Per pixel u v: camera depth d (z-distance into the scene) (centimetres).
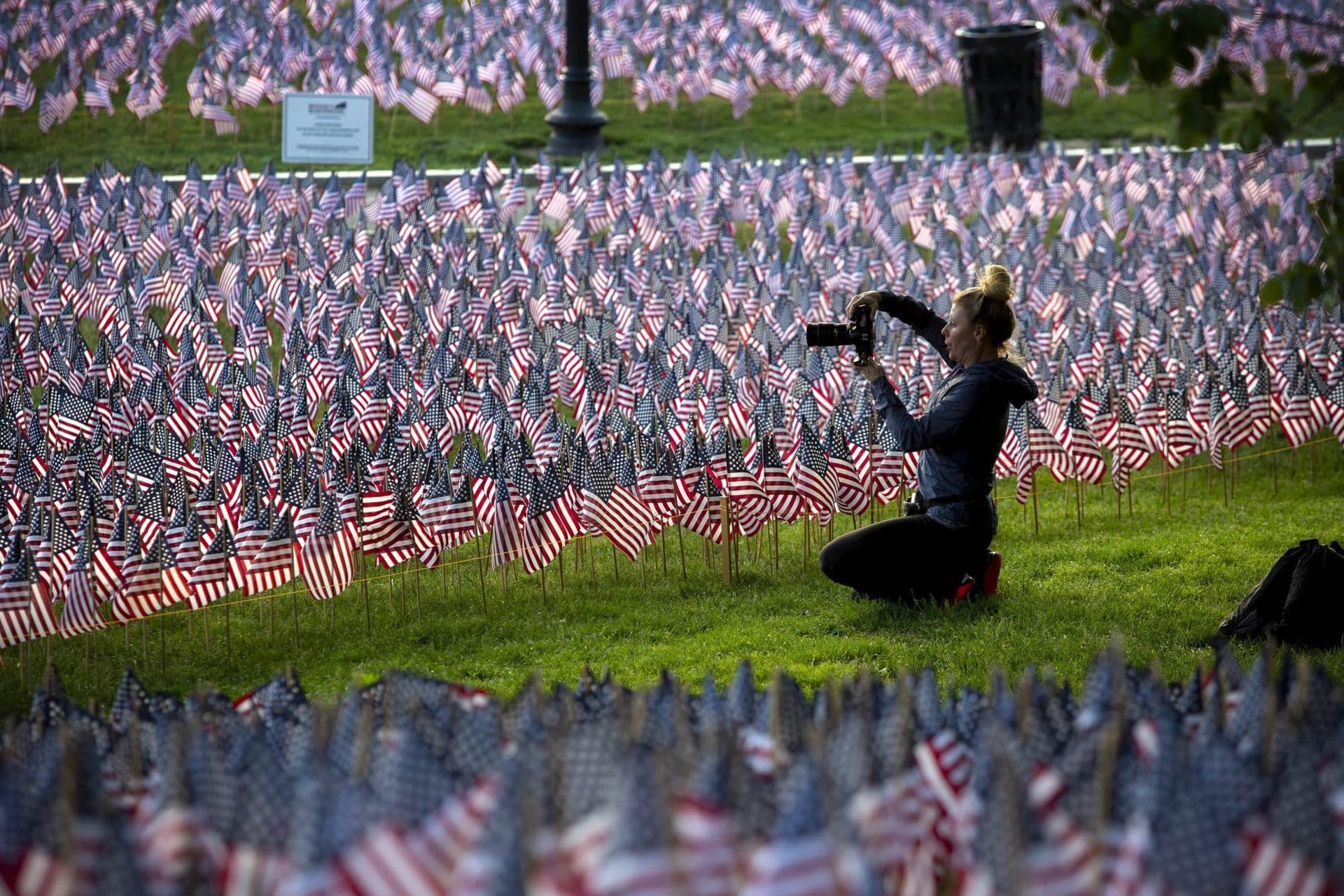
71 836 678
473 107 4931
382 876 688
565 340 2544
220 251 3192
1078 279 2900
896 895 773
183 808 746
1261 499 2084
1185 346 2328
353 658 1552
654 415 2005
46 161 4500
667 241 3139
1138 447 1975
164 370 2319
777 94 5728
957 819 823
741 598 1711
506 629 1627
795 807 673
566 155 4538
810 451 1809
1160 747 744
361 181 3475
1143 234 3272
